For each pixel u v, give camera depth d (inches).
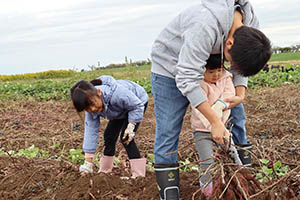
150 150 210.4
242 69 95.7
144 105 157.8
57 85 542.3
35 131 281.9
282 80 474.0
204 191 114.3
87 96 134.3
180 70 103.0
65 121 313.1
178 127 118.6
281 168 154.5
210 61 115.3
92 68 673.6
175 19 111.5
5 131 283.6
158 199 131.3
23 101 438.0
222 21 99.9
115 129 157.6
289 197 113.3
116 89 144.6
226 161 107.9
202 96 104.2
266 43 94.0
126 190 139.2
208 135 121.1
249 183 111.7
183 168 168.7
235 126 135.3
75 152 180.5
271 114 285.3
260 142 207.9
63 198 139.3
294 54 1342.3
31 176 154.9
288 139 212.5
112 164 165.2
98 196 137.5
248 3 107.4
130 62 716.0
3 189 151.5
